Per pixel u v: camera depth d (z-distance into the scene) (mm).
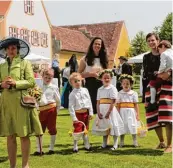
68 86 10664
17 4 42562
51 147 7031
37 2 45562
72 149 7355
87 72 7898
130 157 6559
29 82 5469
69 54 52438
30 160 6449
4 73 5516
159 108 6859
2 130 5547
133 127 7480
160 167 5879
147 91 7199
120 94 7660
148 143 7867
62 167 5980
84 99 7273
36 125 5535
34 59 24234
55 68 19547
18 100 5438
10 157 5738
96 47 7883
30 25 44625
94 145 7777
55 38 50469
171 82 6855
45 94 7074
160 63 6918
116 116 7426
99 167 5930
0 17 40688
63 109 14945
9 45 5516
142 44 54500
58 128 10016
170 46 6957
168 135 6965
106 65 8008
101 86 7875
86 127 7281
